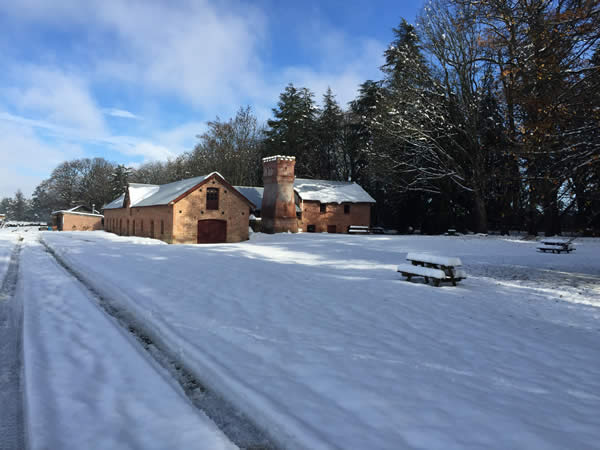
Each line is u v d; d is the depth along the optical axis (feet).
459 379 14.92
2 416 12.19
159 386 13.50
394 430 10.82
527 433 10.95
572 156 36.68
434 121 117.50
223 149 191.93
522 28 42.65
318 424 10.96
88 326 20.17
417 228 174.60
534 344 20.01
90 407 11.76
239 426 12.04
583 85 36.42
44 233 134.92
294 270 43.75
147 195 146.20
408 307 26.78
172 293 28.43
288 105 197.06
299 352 17.08
